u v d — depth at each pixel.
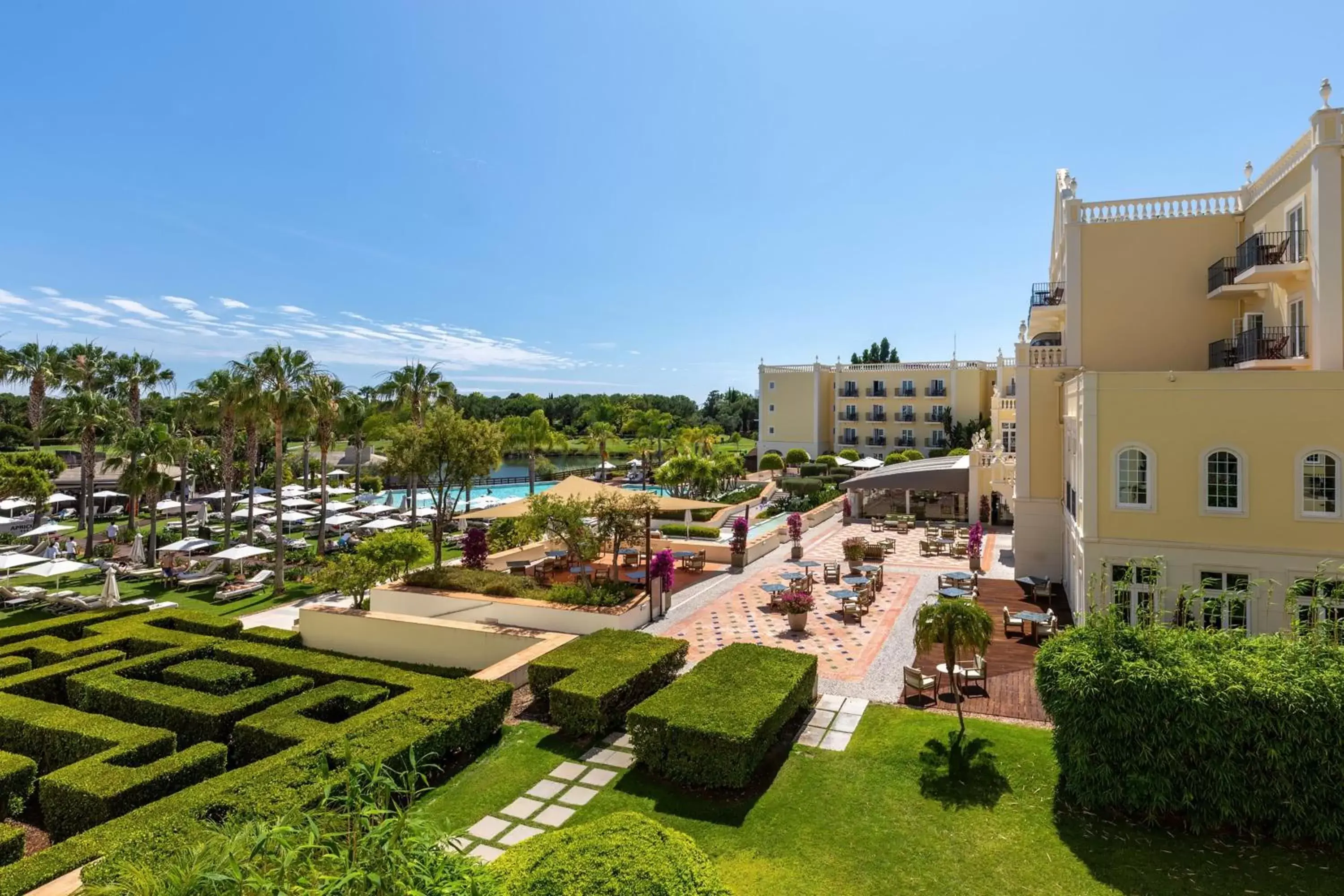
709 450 66.00
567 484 23.50
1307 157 16.81
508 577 21.38
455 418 22.98
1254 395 14.64
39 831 10.17
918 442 67.31
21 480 38.97
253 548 28.33
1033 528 23.50
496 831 9.34
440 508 23.19
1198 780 9.00
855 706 13.45
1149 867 8.34
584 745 11.88
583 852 6.71
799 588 21.58
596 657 13.91
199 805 8.37
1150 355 21.25
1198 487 15.06
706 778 10.16
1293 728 8.65
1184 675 9.10
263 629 19.41
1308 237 16.86
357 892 4.88
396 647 18.20
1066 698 9.65
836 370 70.81
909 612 20.69
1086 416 15.88
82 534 39.50
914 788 10.19
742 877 8.20
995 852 8.68
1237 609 14.72
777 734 11.64
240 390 26.06
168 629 17.77
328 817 7.11
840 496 46.00
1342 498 14.05
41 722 11.67
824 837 9.02
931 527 36.97
